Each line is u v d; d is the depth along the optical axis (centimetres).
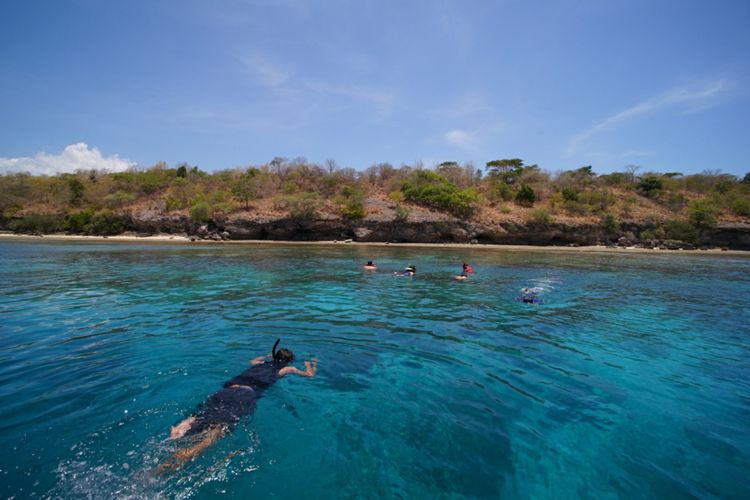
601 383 609
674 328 980
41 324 883
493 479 365
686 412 516
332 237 5041
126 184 6419
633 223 5288
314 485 345
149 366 624
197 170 7331
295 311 1050
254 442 409
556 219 5088
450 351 745
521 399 541
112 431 421
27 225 5694
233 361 654
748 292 1598
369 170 6856
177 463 367
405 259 2742
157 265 2106
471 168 7081
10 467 352
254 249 3453
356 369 635
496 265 2453
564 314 1109
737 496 351
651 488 360
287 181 6462
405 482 356
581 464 395
